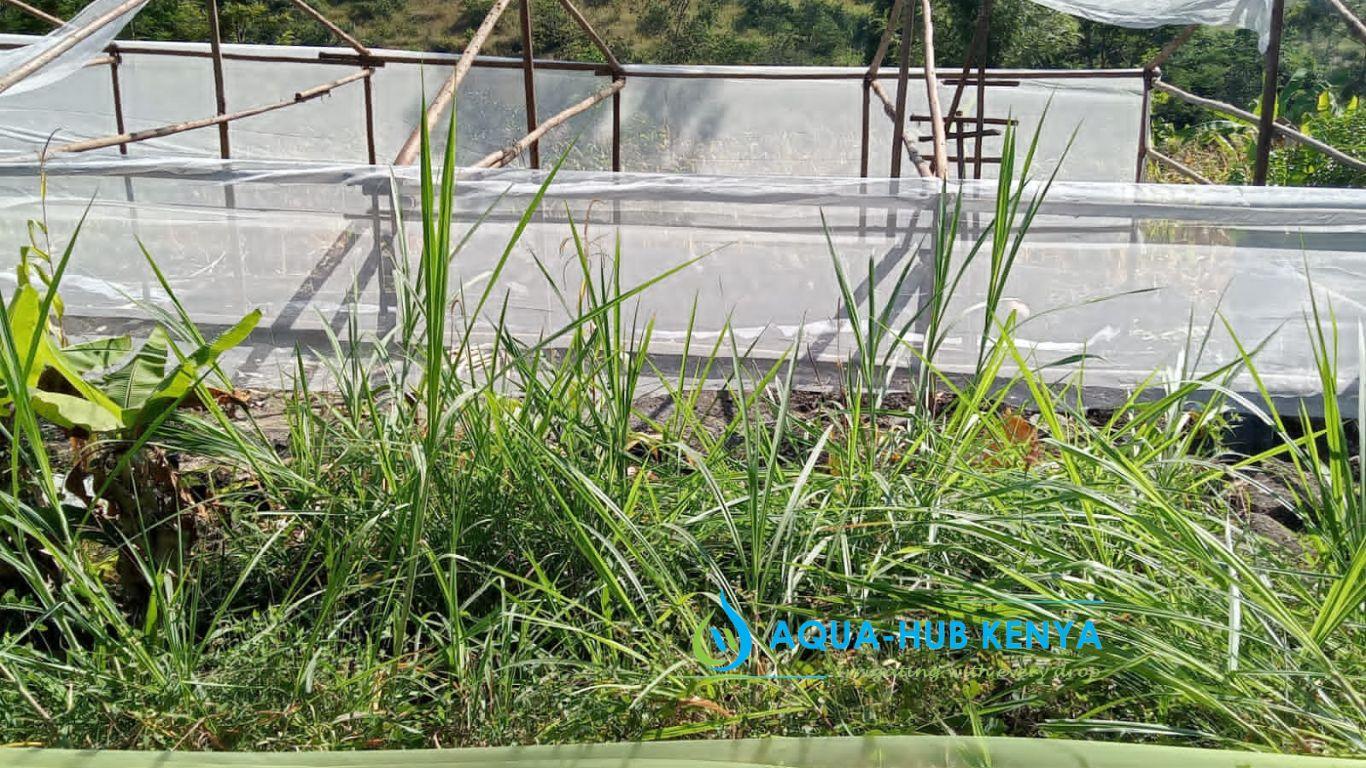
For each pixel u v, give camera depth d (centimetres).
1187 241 405
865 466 275
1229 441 397
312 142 899
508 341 280
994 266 280
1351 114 923
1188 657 206
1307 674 201
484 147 926
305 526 268
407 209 409
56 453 329
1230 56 1282
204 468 305
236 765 194
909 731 212
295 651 230
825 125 898
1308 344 412
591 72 870
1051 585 240
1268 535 301
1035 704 217
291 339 425
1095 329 418
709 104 905
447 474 263
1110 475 271
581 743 203
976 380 287
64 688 216
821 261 412
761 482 273
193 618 226
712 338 423
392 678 220
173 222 419
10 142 752
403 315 268
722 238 412
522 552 265
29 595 259
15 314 244
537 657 232
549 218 409
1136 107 877
